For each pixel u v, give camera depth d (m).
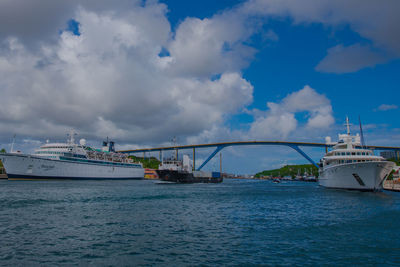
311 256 16.55
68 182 99.50
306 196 56.00
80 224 25.28
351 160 58.16
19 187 67.31
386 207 37.06
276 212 33.91
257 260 15.80
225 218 29.44
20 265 14.77
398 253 17.14
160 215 30.73
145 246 18.47
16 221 26.17
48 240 19.70
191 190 73.88
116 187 77.62
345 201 44.44
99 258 16.02
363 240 20.17
